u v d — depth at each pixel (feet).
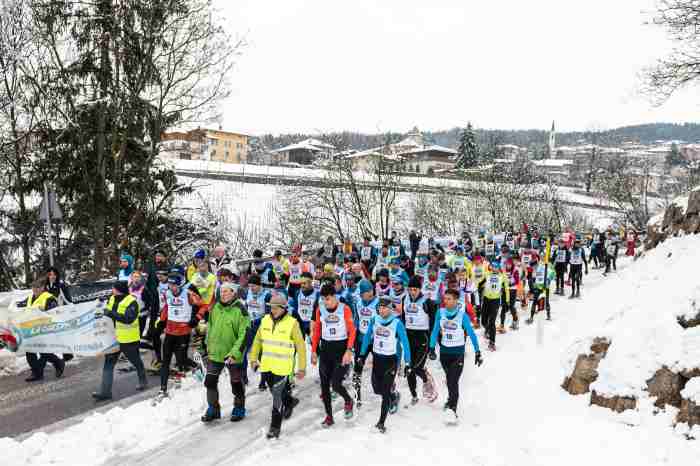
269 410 24.47
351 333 22.21
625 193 122.01
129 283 30.71
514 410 24.73
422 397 27.07
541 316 35.47
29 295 31.35
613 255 71.41
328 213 96.58
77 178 57.16
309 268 39.93
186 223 69.87
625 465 18.26
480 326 42.93
